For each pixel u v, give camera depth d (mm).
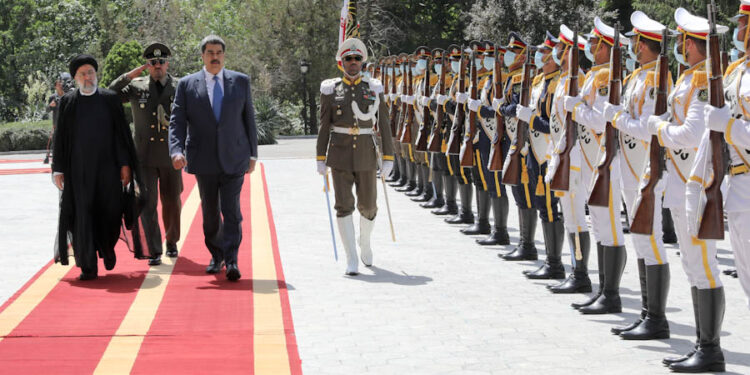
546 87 11227
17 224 17141
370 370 7996
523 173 12531
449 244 15039
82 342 8852
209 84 11961
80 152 11773
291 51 58875
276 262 13180
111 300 10703
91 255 11844
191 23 63781
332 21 58594
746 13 7137
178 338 9000
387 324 9672
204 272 12438
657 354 8500
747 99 7066
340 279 12078
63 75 16297
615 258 10148
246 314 10016
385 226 17094
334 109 12695
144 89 13000
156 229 13055
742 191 7359
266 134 46750
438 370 7996
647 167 8367
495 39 55156
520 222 13656
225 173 11875
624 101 9109
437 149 17453
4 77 74750
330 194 21938
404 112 21047
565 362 8242
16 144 45031
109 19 63875
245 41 59531
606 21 55250
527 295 11180
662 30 8227
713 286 7898
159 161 12977
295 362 8188
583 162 10492
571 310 10383
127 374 7812
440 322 9773
